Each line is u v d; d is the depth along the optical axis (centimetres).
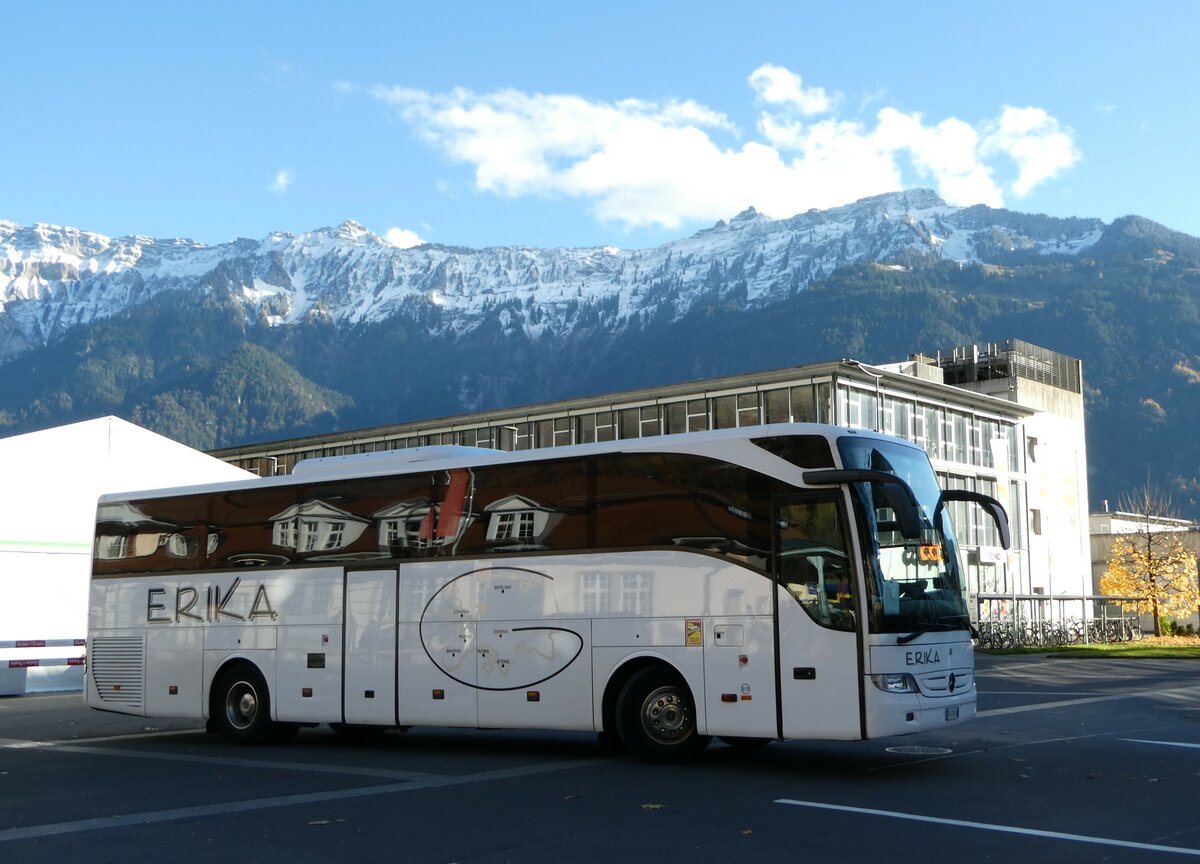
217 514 1938
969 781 1313
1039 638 5209
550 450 1620
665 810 1141
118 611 2016
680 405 6325
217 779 1409
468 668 1631
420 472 1733
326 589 1789
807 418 5869
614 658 1511
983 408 6769
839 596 1370
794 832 1031
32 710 2602
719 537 1457
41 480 3347
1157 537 6162
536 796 1237
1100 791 1240
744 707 1408
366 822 1097
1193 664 3684
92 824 1102
